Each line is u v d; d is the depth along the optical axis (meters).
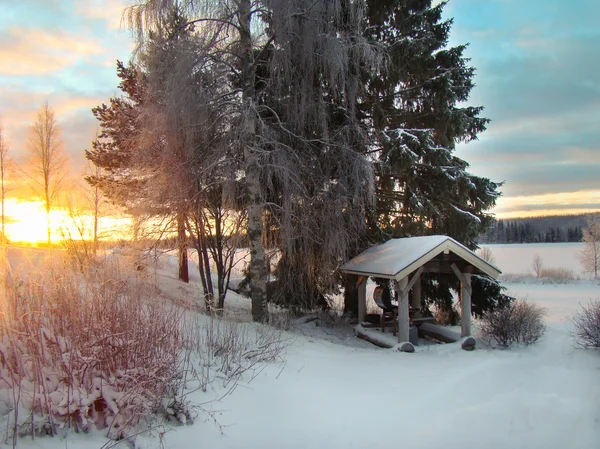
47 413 3.11
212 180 9.19
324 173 9.70
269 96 9.55
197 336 5.51
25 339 3.44
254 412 4.06
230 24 8.84
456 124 11.11
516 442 3.73
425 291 12.20
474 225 11.38
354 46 8.77
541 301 16.94
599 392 5.06
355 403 4.65
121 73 12.27
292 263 9.99
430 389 5.28
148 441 3.22
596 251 33.97
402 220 11.19
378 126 10.94
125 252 7.81
